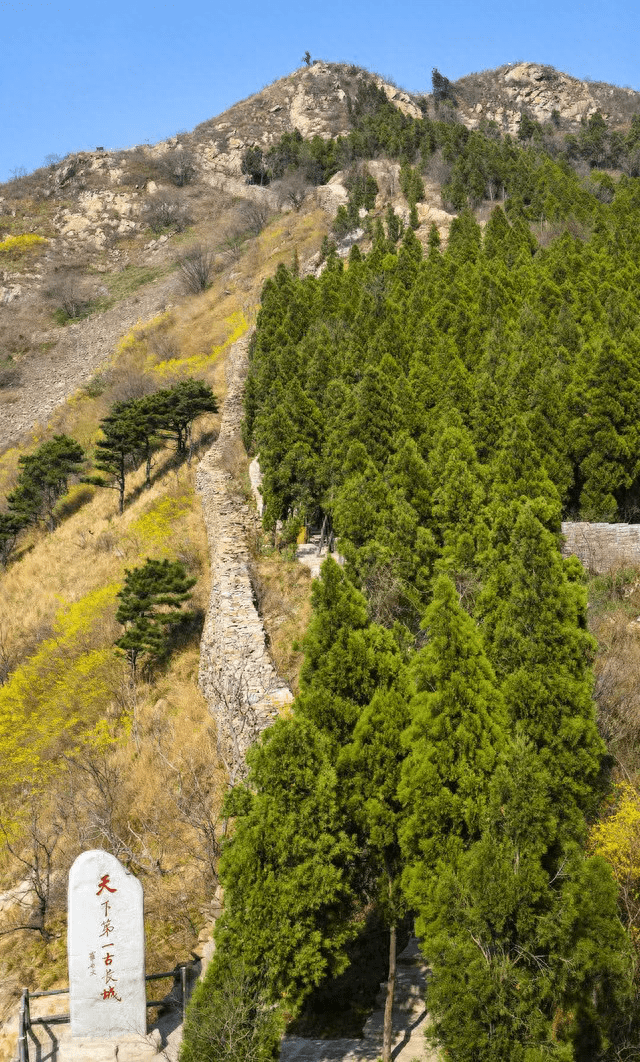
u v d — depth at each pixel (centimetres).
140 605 2647
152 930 1521
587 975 1027
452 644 1219
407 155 7788
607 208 5319
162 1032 1285
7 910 1748
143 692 2519
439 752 1172
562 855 1103
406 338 3200
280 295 4253
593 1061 1055
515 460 2195
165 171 10262
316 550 2811
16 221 9562
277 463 2845
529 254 4300
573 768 1221
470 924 1024
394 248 5175
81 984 1252
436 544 1956
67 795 2033
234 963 1105
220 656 2145
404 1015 1250
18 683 2867
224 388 4875
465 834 1160
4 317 7950
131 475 4462
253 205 8719
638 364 2617
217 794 1833
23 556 4259
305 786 1161
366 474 2167
